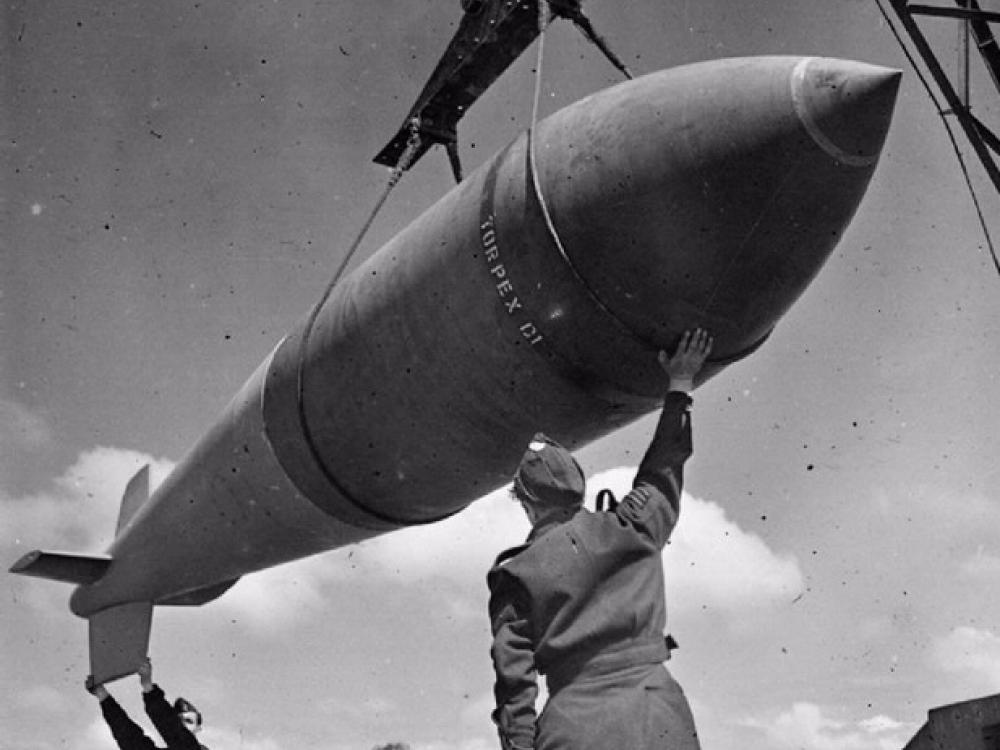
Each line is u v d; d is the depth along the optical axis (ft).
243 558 24.95
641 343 14.97
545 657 8.29
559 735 7.89
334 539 22.09
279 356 20.61
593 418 16.53
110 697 25.11
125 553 29.17
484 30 19.88
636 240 14.32
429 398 17.35
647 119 14.34
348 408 18.75
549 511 8.89
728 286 14.26
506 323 15.75
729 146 13.64
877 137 13.37
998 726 8.70
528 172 15.49
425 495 19.48
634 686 8.02
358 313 18.28
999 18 19.79
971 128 20.42
